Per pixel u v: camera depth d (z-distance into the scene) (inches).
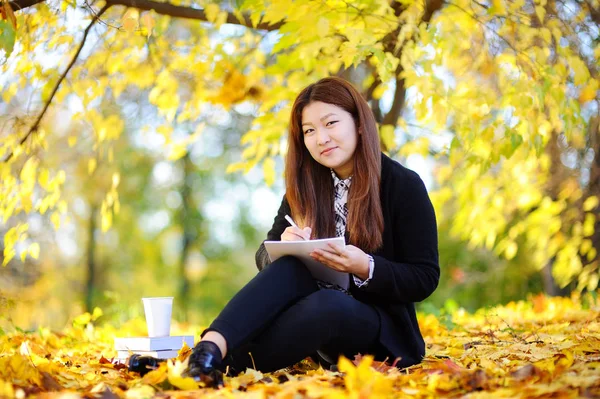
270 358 133.3
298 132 159.5
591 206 374.9
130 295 924.6
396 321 148.3
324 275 144.8
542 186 394.6
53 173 257.0
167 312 164.9
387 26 236.7
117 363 164.6
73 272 816.3
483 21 254.2
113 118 282.0
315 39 228.1
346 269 137.6
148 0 261.1
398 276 141.2
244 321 126.1
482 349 181.3
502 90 258.5
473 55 269.9
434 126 305.0
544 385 106.0
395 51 235.6
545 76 240.2
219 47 282.7
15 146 254.5
